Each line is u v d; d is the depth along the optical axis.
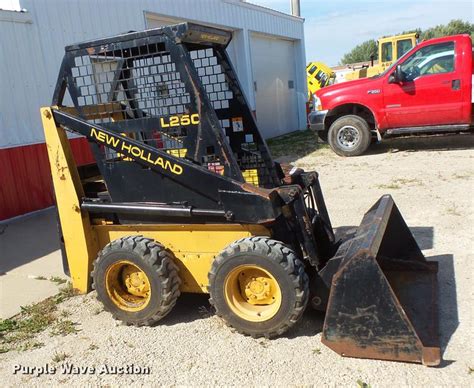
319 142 13.68
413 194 7.05
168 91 3.73
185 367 3.30
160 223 3.89
